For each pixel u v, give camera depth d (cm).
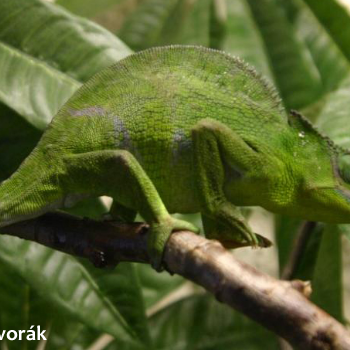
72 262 89
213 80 85
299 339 75
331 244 90
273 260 106
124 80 84
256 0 104
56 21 88
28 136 89
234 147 83
